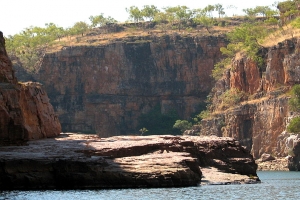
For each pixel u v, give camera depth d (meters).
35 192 81.19
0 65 104.56
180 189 85.31
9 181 84.19
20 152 91.19
